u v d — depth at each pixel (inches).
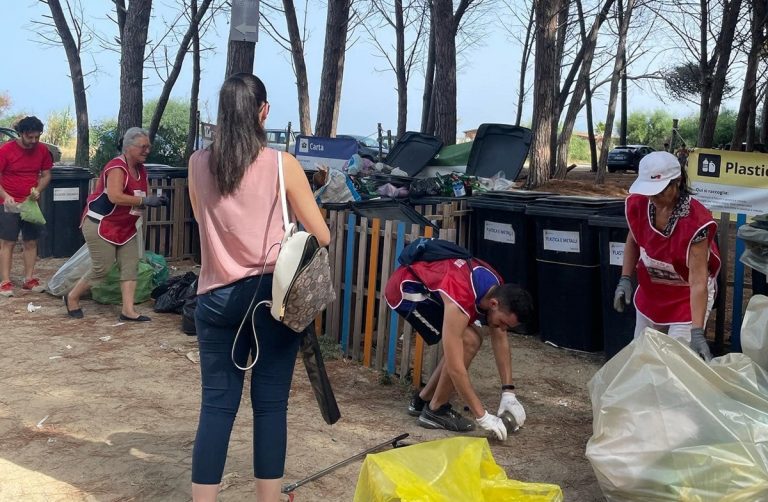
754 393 143.9
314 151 516.4
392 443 180.4
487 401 222.5
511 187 461.4
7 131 863.7
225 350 129.6
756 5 743.1
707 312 183.9
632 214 177.6
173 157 879.7
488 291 182.9
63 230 404.2
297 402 211.9
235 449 178.7
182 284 300.2
